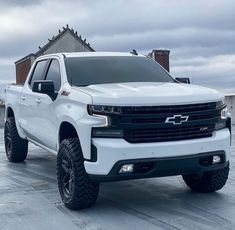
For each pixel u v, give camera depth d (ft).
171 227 17.11
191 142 18.52
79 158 18.95
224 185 22.95
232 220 17.83
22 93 28.58
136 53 26.40
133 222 17.89
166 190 23.26
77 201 19.20
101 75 22.57
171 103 18.31
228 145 19.76
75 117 19.08
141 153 17.84
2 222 18.24
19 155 31.78
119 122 17.95
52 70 24.63
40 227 17.53
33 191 23.52
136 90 19.13
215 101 19.40
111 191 23.24
